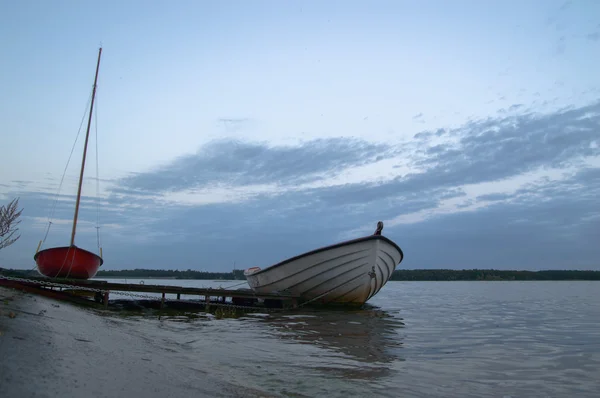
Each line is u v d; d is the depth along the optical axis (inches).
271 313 679.7
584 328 504.4
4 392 135.4
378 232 688.4
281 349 349.4
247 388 215.3
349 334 446.0
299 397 210.2
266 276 796.6
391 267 752.3
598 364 303.6
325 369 275.7
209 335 425.4
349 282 695.7
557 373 276.5
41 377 158.2
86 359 203.8
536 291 1681.8
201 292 694.5
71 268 695.7
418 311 741.9
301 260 713.0
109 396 155.6
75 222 798.5
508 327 516.4
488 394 228.7
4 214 392.2
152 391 174.6
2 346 185.6
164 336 395.2
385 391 228.8
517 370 284.2
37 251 737.0
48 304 451.2
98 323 394.0
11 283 582.2
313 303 757.9
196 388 196.9
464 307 843.4
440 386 242.7
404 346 376.5
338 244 673.0
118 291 682.8
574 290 1779.0
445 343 393.7
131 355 248.4
